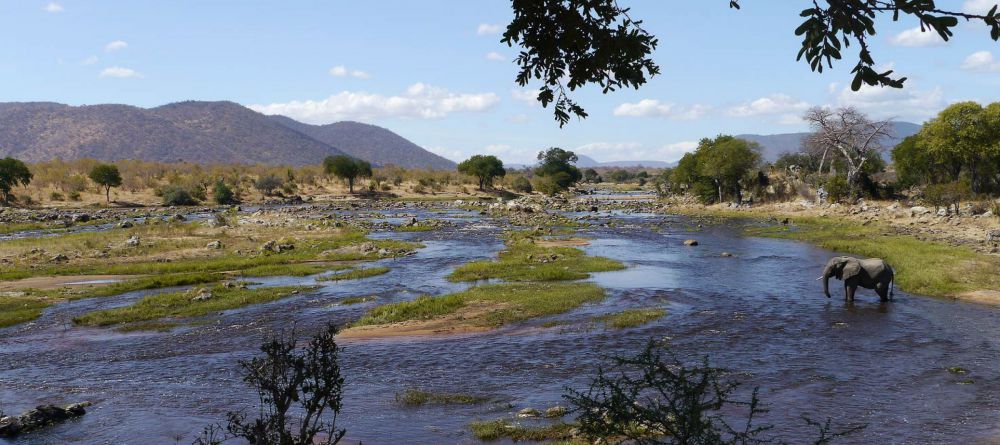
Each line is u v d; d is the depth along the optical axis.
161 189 108.88
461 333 19.47
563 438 10.39
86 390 14.30
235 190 114.88
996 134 64.25
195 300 25.28
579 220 69.00
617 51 5.33
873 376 14.29
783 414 11.79
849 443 10.37
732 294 25.62
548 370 15.26
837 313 21.53
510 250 41.53
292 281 31.08
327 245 44.53
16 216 73.44
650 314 21.22
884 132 78.94
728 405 12.35
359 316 22.48
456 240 50.22
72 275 33.66
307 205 102.94
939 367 14.92
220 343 18.94
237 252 41.78
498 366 15.75
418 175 157.38
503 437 10.66
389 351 17.44
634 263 35.72
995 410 11.89
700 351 16.81
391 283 29.95
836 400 12.62
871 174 94.00
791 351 16.67
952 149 65.50
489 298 24.50
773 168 100.50
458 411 12.30
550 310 22.20
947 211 55.25
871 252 36.47
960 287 24.69
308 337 19.23
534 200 113.12
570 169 177.75
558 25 5.40
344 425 11.52
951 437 10.61
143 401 13.30
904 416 11.65
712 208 83.75
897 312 21.42
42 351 18.36
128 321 22.22
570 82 5.63
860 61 4.05
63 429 11.40
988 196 63.03
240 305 24.72
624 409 6.28
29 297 26.88
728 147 80.75
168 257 39.88
